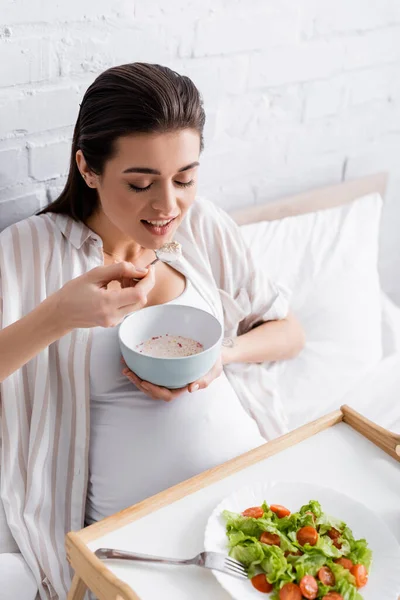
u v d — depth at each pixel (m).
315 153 1.83
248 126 1.67
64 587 1.11
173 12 1.43
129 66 1.06
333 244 1.68
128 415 1.17
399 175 2.06
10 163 1.32
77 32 1.30
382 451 1.08
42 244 1.17
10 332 1.01
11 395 1.13
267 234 1.65
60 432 1.18
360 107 1.87
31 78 1.28
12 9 1.21
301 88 1.72
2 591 1.07
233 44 1.55
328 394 1.46
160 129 1.01
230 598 0.86
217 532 0.92
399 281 2.24
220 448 1.16
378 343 1.59
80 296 0.98
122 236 1.21
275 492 0.98
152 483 1.13
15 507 1.15
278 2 1.58
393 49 1.85
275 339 1.42
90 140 1.05
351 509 0.95
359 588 0.86
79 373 1.15
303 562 0.87
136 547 0.91
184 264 1.29
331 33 1.70
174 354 1.12
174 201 1.07
